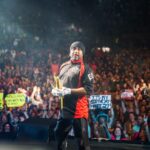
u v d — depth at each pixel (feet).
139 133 33.50
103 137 32.58
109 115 35.29
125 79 48.73
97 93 43.19
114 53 77.41
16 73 50.31
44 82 46.83
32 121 19.33
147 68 61.82
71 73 14.48
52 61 60.29
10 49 69.46
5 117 34.58
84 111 14.37
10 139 19.72
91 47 87.81
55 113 35.99
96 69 59.82
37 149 17.81
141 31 101.86
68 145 19.88
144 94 40.55
